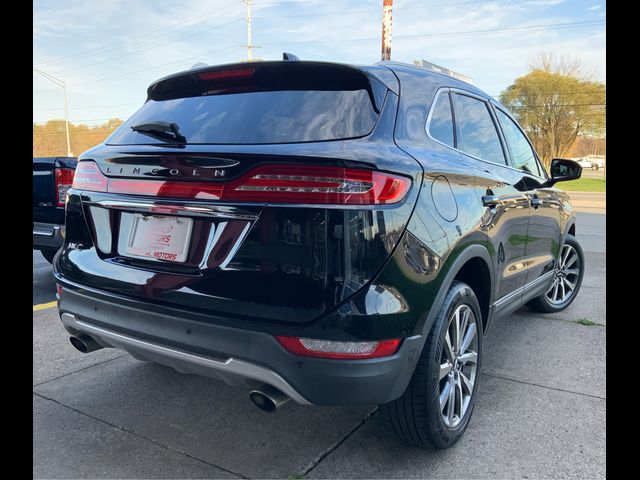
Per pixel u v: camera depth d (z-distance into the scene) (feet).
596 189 139.33
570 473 8.02
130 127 9.01
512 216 10.79
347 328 6.37
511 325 15.42
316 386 6.55
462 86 10.59
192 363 7.21
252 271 6.69
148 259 7.74
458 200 8.39
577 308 17.37
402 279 6.82
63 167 17.62
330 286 6.40
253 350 6.67
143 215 7.86
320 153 6.56
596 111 167.32
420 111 8.53
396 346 6.82
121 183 8.08
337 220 6.41
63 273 8.79
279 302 6.56
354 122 7.30
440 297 7.61
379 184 6.66
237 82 8.37
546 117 172.45
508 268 10.87
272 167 6.63
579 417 9.79
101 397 10.43
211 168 7.00
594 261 26.73
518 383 11.30
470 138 10.28
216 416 9.71
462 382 9.01
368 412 9.95
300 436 9.05
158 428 9.26
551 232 13.93
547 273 14.25
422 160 7.65
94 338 8.64
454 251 7.97
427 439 8.02
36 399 10.28
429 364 7.63
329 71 7.80
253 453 8.50
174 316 7.22
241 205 6.77
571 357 12.84
